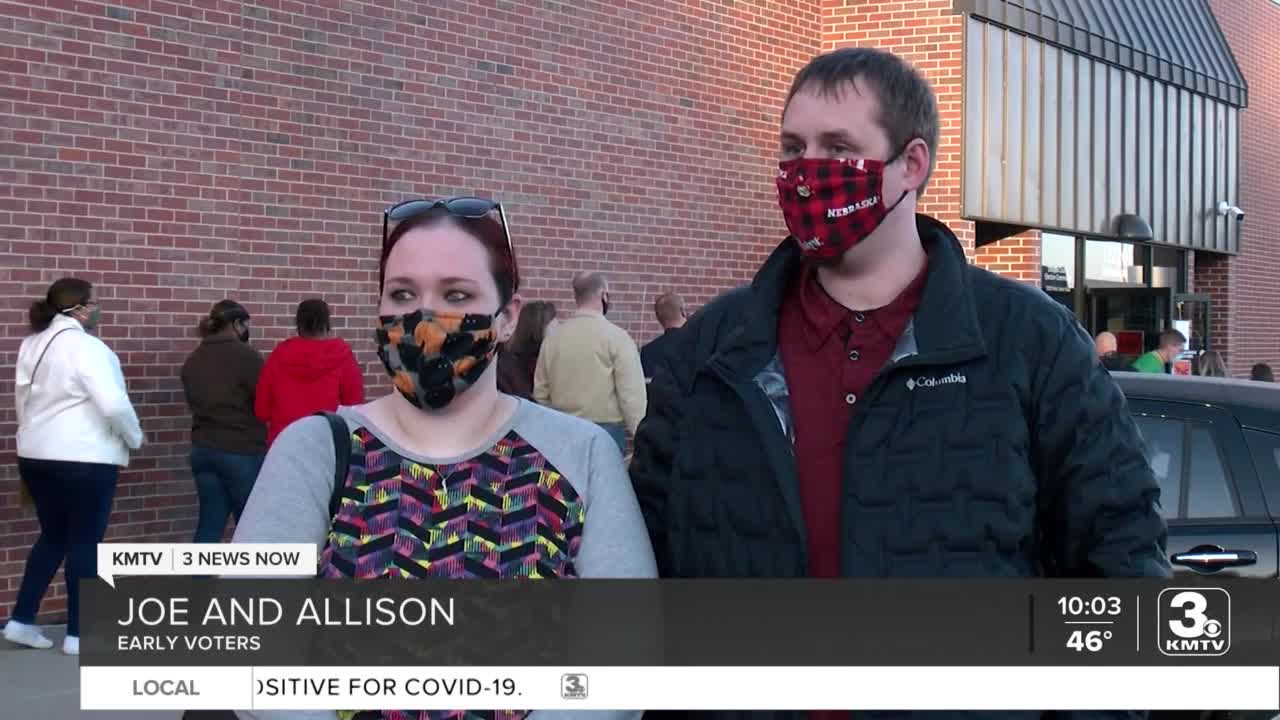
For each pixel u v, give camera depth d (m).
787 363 2.36
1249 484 4.66
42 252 7.07
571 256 10.20
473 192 9.41
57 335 6.52
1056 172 13.47
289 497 2.21
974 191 12.24
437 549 2.22
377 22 8.74
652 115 10.92
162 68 7.58
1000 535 2.19
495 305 2.30
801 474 2.30
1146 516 2.25
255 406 7.36
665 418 2.49
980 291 2.31
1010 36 12.68
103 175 7.32
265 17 8.09
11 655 6.64
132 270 7.46
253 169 8.05
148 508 7.57
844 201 2.27
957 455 2.21
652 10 10.90
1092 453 2.23
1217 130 17.12
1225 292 18.55
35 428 6.53
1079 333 2.31
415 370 2.24
